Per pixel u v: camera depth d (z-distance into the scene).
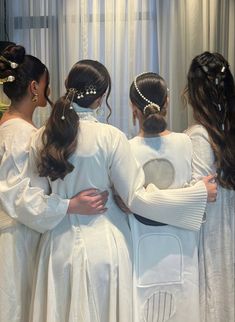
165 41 2.63
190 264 1.71
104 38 2.68
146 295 1.67
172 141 1.69
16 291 1.63
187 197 1.61
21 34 2.76
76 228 1.54
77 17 2.68
